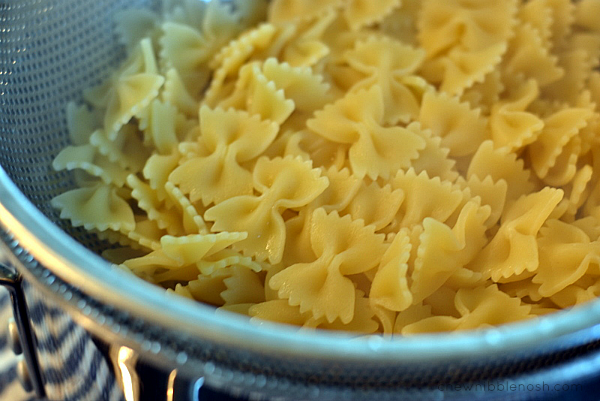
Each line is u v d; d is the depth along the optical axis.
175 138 0.37
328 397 0.27
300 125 0.38
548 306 0.33
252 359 0.27
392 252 0.33
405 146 0.36
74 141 0.36
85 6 0.37
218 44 0.40
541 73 0.39
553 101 0.39
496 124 0.37
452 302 0.33
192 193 0.35
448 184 0.35
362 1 0.41
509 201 0.36
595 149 0.36
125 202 0.36
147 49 0.37
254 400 0.28
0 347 0.38
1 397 0.37
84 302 0.27
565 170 0.36
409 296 0.32
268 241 0.34
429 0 0.41
